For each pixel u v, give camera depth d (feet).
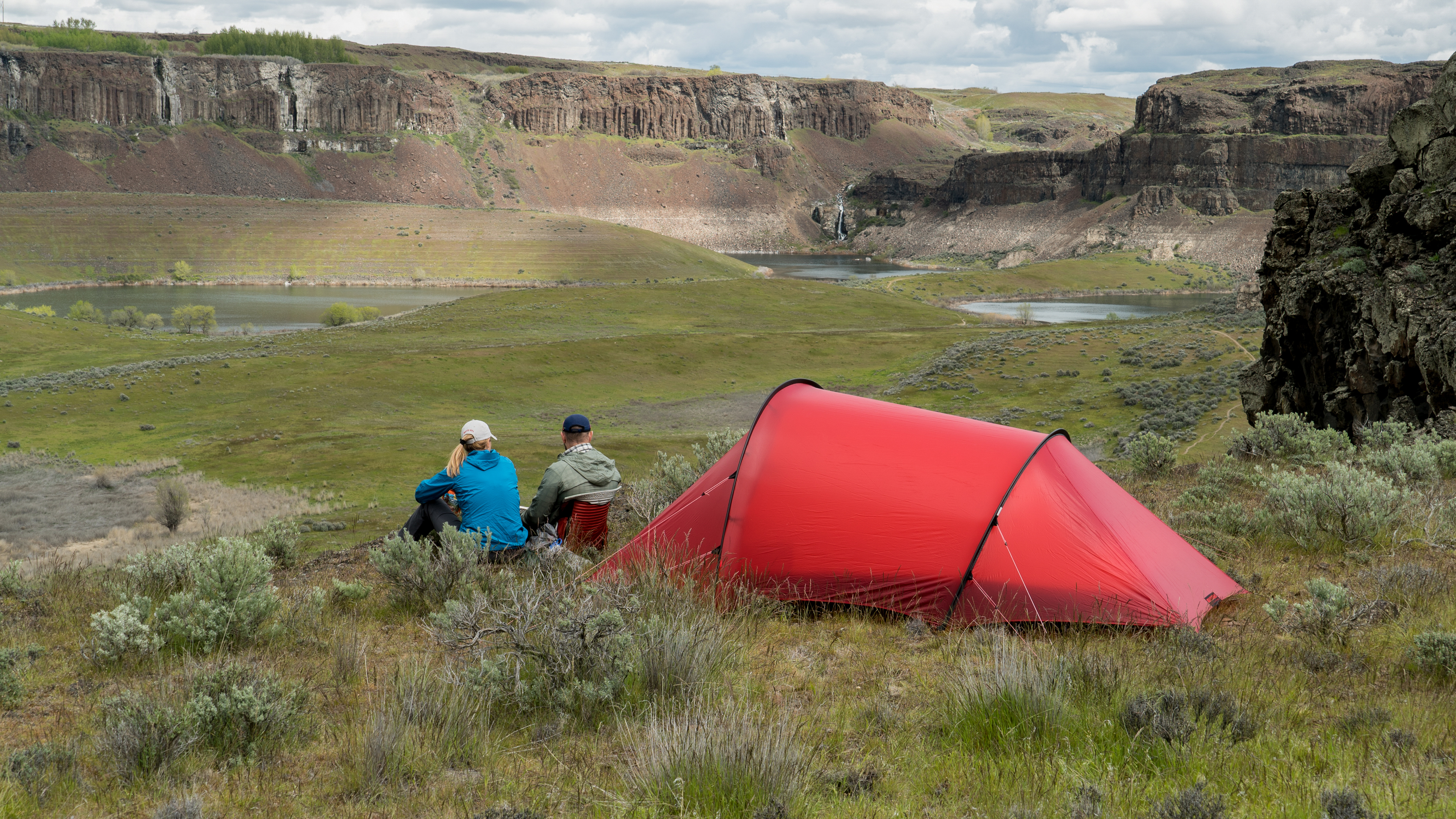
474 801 11.94
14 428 215.31
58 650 19.26
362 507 135.44
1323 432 45.78
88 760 13.23
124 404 242.99
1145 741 12.98
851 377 316.40
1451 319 53.31
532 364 306.14
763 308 517.14
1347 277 64.95
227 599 19.97
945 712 14.58
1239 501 33.09
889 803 11.66
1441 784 11.49
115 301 637.30
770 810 10.87
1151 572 20.99
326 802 11.95
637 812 11.21
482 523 24.56
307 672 17.51
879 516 22.68
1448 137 60.75
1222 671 16.29
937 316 515.50
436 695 14.65
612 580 20.49
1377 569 22.66
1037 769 12.43
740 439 26.94
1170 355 277.03
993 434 23.99
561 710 14.85
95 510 141.69
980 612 21.16
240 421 230.07
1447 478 35.86
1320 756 12.55
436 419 242.37
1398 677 15.88
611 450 183.32
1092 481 23.40
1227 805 11.08
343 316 483.10
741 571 23.26
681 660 15.97
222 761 13.19
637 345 338.75
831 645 19.19
